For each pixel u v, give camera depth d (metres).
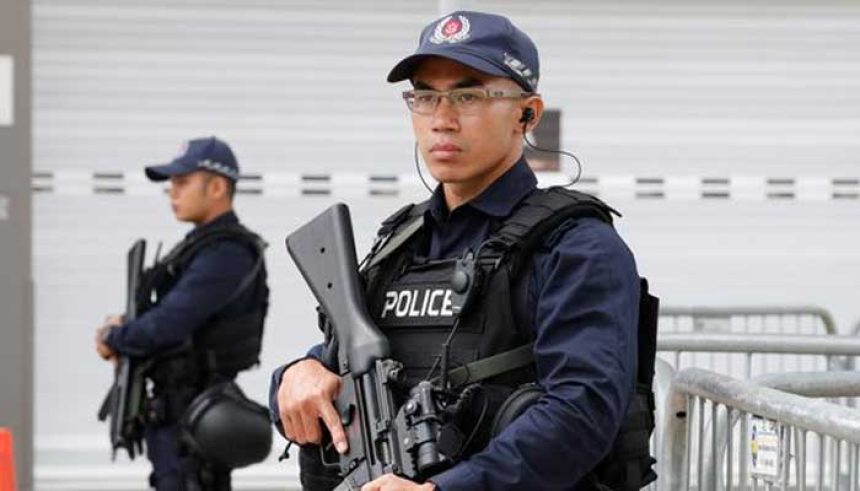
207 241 7.18
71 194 10.23
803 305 7.79
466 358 3.35
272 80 10.29
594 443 3.19
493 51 3.43
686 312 7.66
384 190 10.36
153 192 10.28
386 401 3.39
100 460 10.21
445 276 3.47
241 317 7.21
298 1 10.27
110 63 10.23
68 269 10.25
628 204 10.37
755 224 10.40
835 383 4.18
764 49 10.35
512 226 3.38
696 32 10.33
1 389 9.09
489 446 3.21
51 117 10.22
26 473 9.12
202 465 6.98
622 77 10.34
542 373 3.27
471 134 3.44
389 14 10.30
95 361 10.25
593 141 10.34
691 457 4.28
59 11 10.19
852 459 3.33
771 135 10.39
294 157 10.34
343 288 3.58
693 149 10.38
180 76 10.27
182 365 7.06
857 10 10.34
